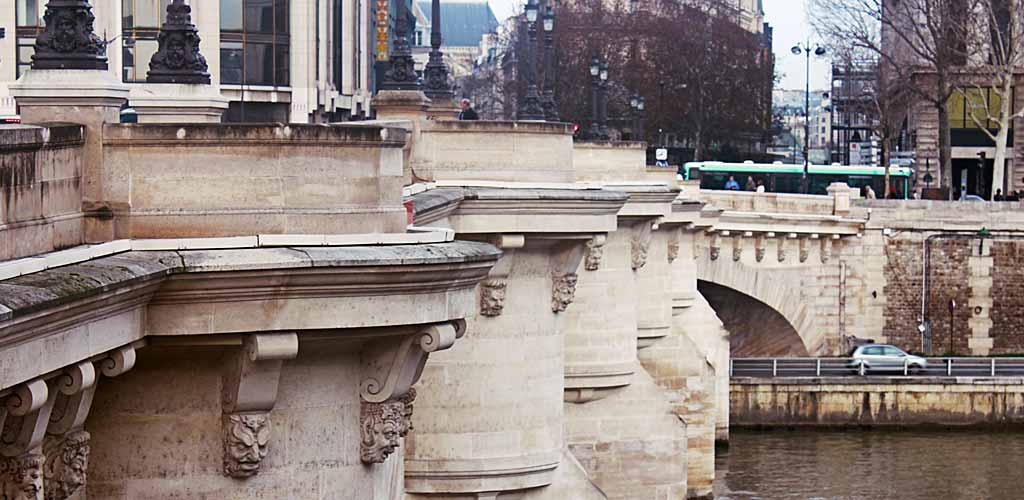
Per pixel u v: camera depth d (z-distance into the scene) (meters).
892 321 104.88
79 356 16.30
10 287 15.03
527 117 60.88
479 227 35.69
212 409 19.62
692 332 82.12
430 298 19.67
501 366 36.62
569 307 49.66
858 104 160.38
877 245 104.19
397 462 27.39
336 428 20.23
